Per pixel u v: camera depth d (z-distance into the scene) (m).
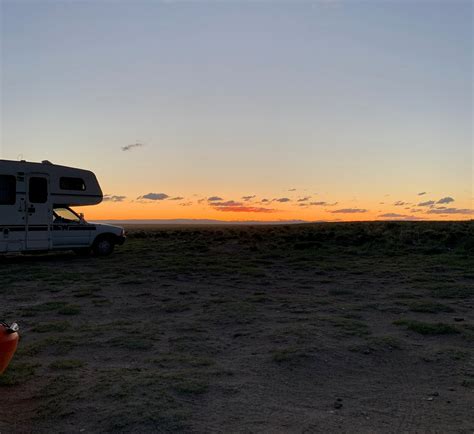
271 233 29.14
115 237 20.16
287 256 19.61
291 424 4.86
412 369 6.66
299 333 8.17
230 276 14.71
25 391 5.73
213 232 33.03
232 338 8.11
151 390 5.60
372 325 9.01
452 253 19.25
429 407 5.37
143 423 4.77
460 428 4.82
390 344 7.67
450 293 11.85
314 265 16.95
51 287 12.91
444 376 6.40
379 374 6.47
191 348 7.50
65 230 18.80
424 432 4.72
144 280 14.02
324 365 6.74
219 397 5.51
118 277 14.59
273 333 8.28
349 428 4.79
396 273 15.07
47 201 18.27
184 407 5.17
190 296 11.76
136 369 6.45
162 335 8.28
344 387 5.99
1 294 12.01
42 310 10.20
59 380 6.02
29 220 17.86
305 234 26.22
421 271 15.36
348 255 19.77
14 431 4.71
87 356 7.11
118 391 5.56
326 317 9.47
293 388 5.90
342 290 12.44
